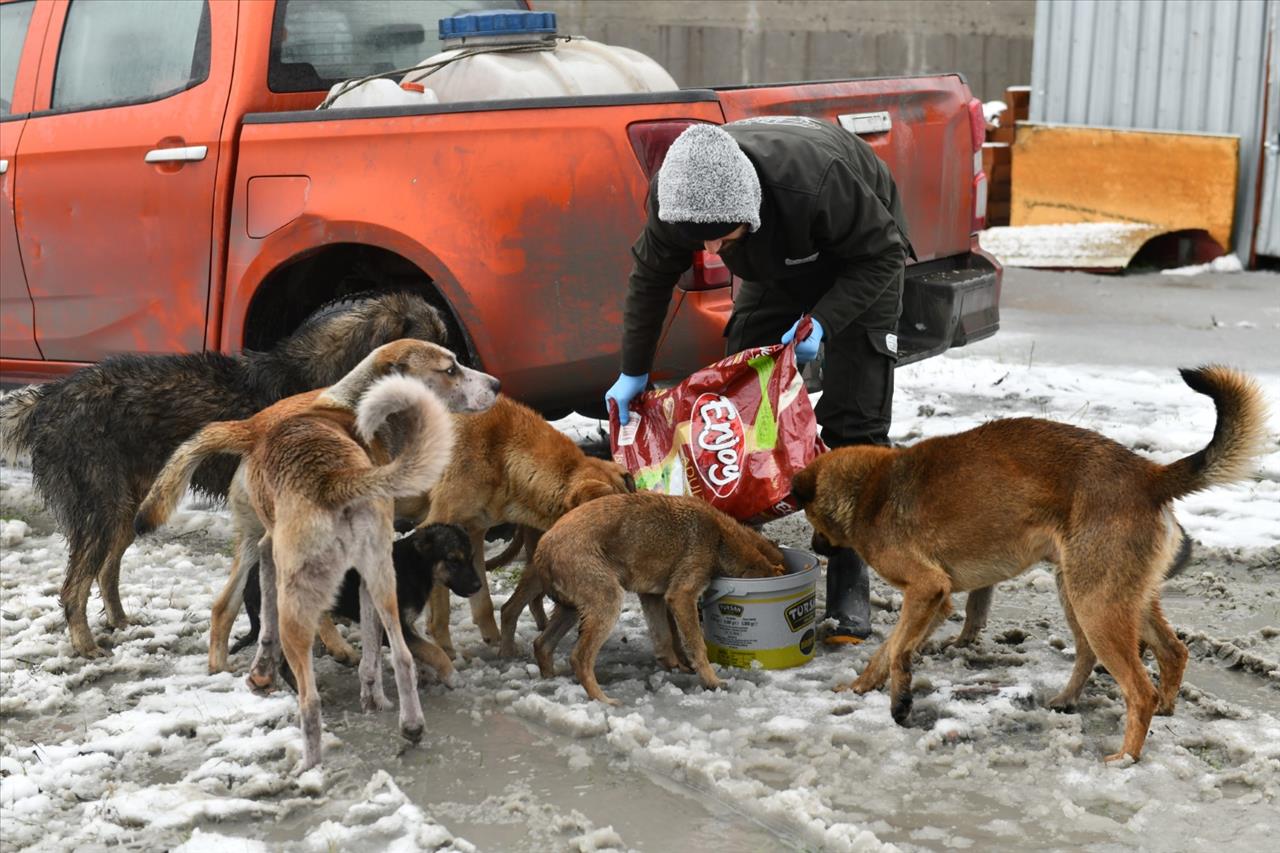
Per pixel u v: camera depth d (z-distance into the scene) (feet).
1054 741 12.31
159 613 16.46
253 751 12.57
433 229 17.40
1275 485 20.58
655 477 15.16
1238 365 28.30
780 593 14.24
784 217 13.82
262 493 12.82
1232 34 39.47
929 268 19.71
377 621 13.47
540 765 12.32
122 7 20.52
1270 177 39.52
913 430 23.32
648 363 15.42
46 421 15.74
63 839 11.05
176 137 19.36
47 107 21.25
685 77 47.75
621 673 14.64
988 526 12.75
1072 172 42.83
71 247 20.56
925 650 14.90
